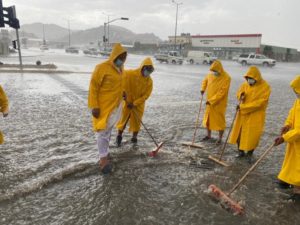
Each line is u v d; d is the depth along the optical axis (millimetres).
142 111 6582
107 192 4617
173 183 5012
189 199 4523
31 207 4160
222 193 4418
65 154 5992
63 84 16281
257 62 43844
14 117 8672
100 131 5105
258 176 5461
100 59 47750
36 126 7832
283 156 6535
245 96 5969
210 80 7000
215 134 7836
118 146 6516
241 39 66000
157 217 4059
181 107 11273
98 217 4000
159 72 28125
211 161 6027
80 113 9484
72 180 4949
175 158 6066
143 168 5527
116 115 5207
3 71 21422
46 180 4809
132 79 6164
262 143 7340
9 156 5773
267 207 4426
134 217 4031
